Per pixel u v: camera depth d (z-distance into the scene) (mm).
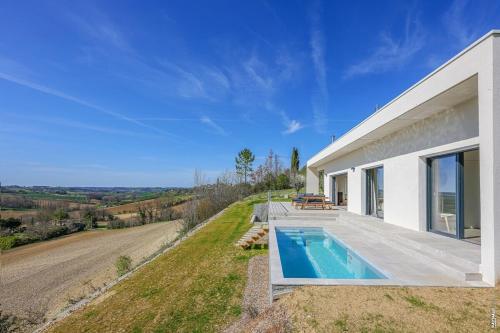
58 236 33312
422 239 7438
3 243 27344
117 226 37781
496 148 4699
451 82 5836
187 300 6625
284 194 35969
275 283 5078
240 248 11055
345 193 20188
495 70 4715
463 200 7363
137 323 5848
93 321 6340
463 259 5516
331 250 9266
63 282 14781
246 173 46094
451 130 7359
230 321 5426
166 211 39438
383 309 4125
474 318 3791
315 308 4262
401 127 9695
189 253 11219
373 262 6371
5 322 8648
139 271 9875
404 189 9656
